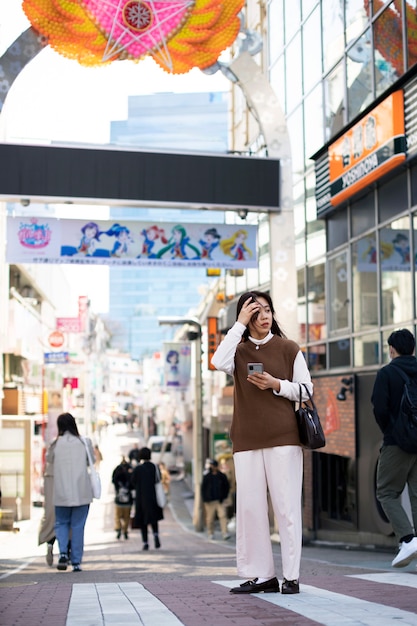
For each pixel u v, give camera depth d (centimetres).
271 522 1781
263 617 419
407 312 1612
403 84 1541
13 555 1706
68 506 1078
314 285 2206
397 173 1652
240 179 1784
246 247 1803
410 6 1562
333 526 2009
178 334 5956
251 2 2944
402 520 648
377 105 1636
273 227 1803
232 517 2941
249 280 3056
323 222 2123
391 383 654
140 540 2266
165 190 1748
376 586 589
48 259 1733
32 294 4428
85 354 7406
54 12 1628
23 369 3834
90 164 1725
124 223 1766
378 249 1764
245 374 504
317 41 2166
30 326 3978
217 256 1792
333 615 416
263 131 1809
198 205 1762
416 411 641
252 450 500
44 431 4528
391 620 391
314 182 2191
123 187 1733
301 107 2319
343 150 1822
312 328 2223
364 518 1770
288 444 496
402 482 662
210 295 4003
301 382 502
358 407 1814
